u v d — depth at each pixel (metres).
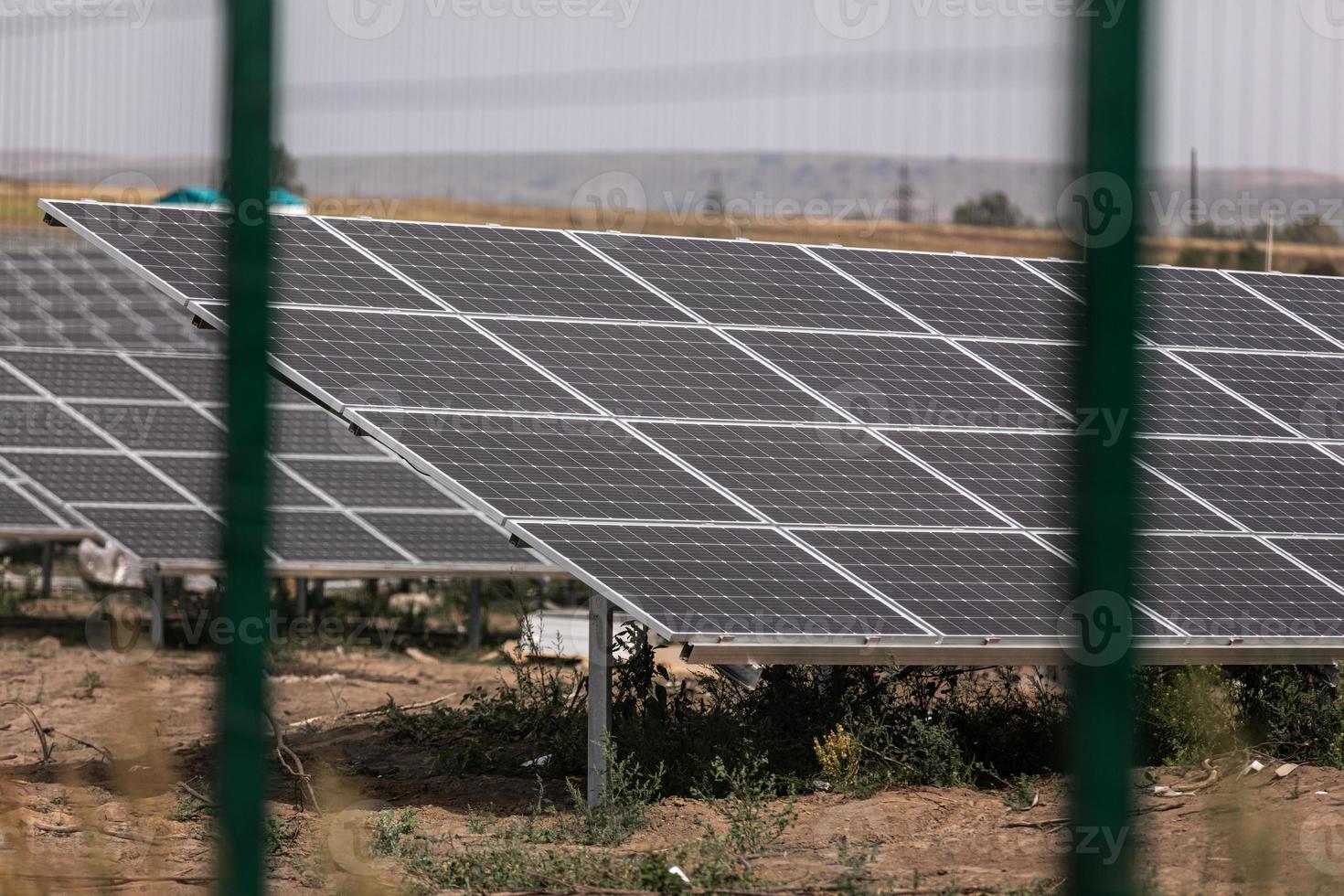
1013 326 59.19
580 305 54.84
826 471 48.88
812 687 53.09
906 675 52.75
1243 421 56.94
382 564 86.94
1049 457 51.38
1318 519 51.81
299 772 49.34
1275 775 47.62
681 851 39.97
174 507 90.00
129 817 45.06
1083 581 24.00
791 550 45.03
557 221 96.69
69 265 160.62
